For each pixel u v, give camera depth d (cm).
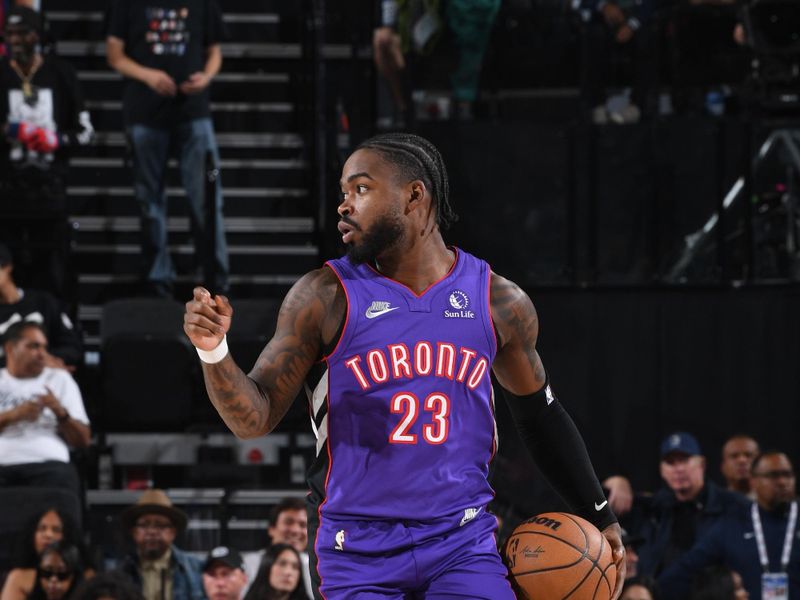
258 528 1961
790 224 2112
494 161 2133
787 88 2138
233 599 1559
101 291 2370
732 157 2134
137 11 2203
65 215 2169
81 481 1919
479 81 2158
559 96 2166
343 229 689
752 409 2091
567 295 2117
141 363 2011
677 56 2177
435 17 2125
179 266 2400
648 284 2122
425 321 678
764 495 1630
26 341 1775
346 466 671
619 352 2108
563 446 750
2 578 1619
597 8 2166
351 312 674
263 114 2583
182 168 2206
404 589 668
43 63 2155
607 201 2134
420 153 693
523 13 2152
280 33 2656
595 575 703
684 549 1702
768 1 2102
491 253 2130
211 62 2234
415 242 688
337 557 670
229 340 2019
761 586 1603
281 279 2392
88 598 1366
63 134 2166
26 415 1728
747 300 2105
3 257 1988
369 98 2239
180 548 1938
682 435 1734
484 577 669
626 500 1759
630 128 2138
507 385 740
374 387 669
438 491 669
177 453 2031
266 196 2478
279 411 675
